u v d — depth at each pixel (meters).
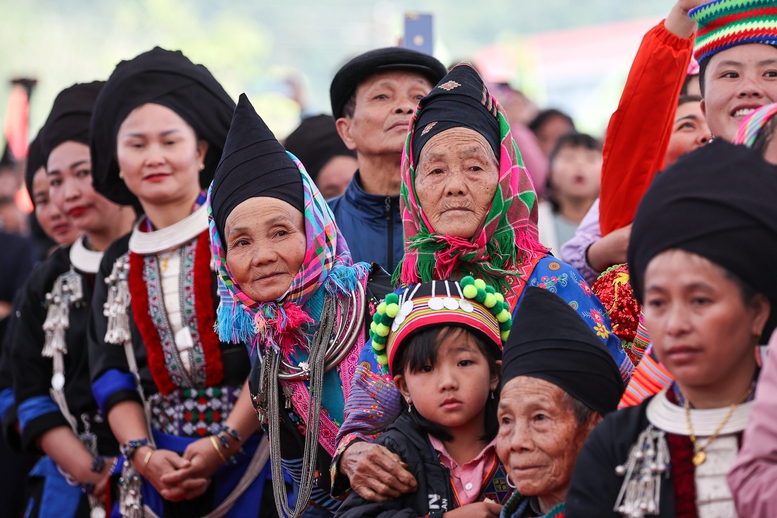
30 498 9.36
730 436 4.40
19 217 16.80
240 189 6.62
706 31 6.53
